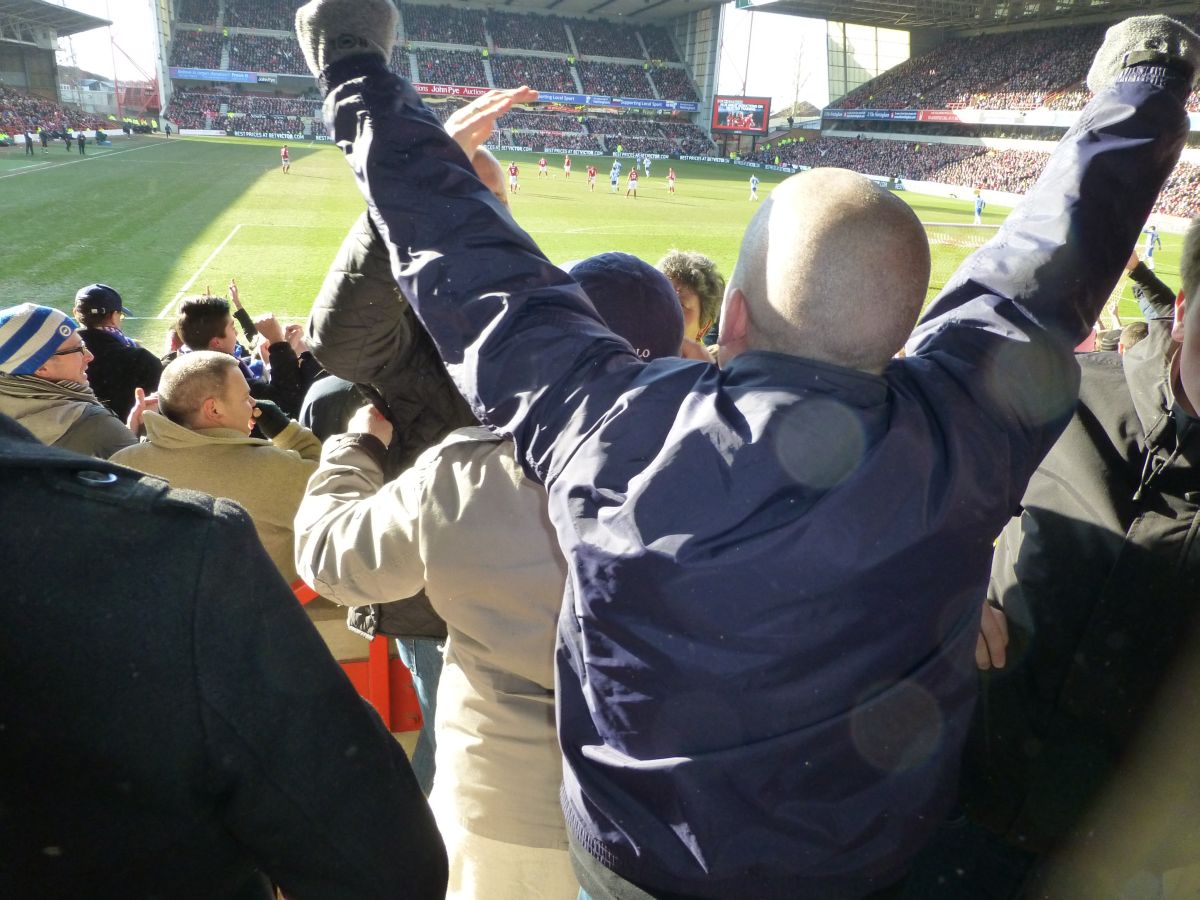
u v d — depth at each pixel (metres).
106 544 0.75
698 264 2.85
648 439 0.94
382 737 0.96
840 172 1.03
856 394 0.95
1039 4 42.78
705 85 62.88
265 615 0.83
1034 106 39.72
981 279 1.12
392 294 1.44
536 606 1.33
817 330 0.94
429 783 2.09
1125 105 1.14
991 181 40.31
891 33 58.28
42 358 2.67
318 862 0.90
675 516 0.88
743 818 0.93
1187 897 1.39
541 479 1.02
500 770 1.43
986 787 1.49
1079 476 1.34
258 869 1.01
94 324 4.47
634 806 0.97
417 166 1.11
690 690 0.90
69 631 0.74
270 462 2.36
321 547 1.47
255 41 59.44
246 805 0.86
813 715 0.91
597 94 62.34
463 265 1.06
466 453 1.33
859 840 0.96
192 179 29.11
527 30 63.59
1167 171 1.17
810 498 0.89
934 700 0.98
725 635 0.88
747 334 1.02
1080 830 1.37
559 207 27.84
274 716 0.84
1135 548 1.25
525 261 1.08
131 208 22.00
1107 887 1.36
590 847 1.02
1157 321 1.31
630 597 0.90
